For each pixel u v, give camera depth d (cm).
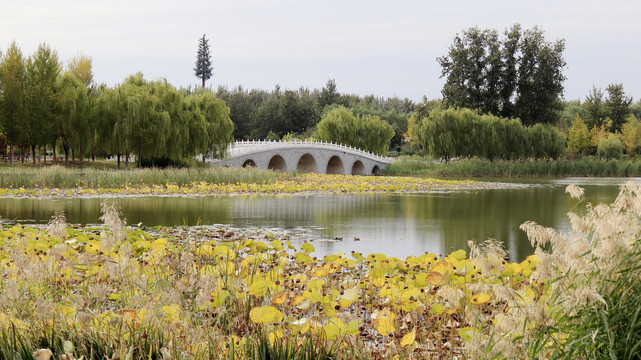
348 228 1522
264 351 365
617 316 306
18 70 3862
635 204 364
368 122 7512
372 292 627
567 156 7512
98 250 633
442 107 7038
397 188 3306
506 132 6019
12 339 380
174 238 1115
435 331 500
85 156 4162
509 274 555
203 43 11475
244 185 2927
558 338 324
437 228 1540
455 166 5569
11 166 3806
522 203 2386
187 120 4181
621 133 8588
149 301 465
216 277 544
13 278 540
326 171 6347
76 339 387
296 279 597
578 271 340
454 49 6962
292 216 1794
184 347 388
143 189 2639
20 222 1510
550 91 6681
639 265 320
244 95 11512
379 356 442
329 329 390
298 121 10150
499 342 330
